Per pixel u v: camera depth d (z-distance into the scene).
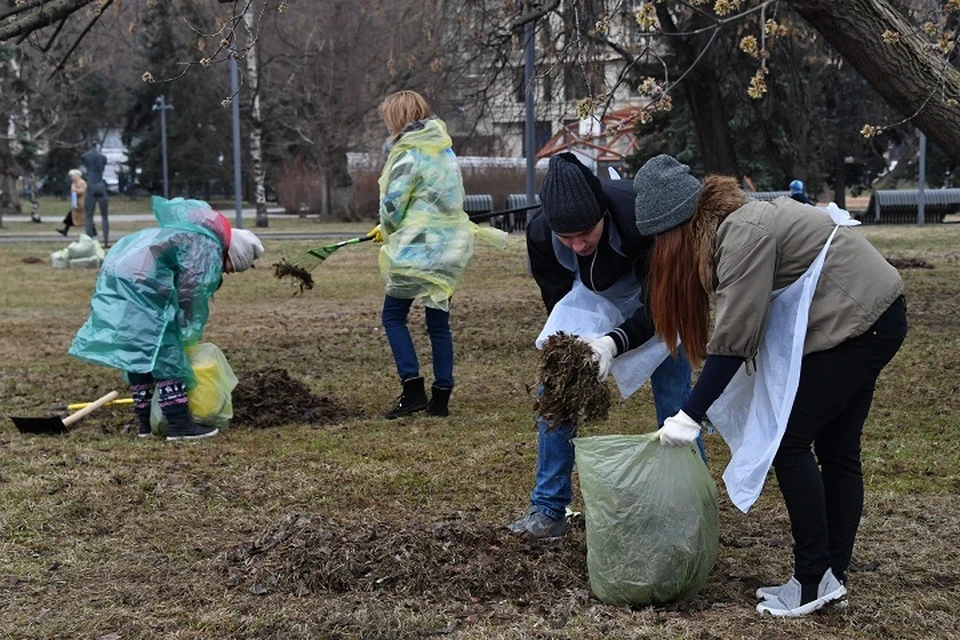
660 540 3.64
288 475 5.50
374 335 10.80
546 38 12.82
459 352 9.72
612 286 4.22
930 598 3.76
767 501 5.00
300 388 7.36
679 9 17.98
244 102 34.56
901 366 8.45
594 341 3.82
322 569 3.89
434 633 3.47
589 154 29.30
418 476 5.46
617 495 3.67
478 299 13.77
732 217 3.46
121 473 5.52
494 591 3.81
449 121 32.28
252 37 8.25
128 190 60.44
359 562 3.93
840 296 3.43
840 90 34.25
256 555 4.11
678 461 3.70
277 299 14.06
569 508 4.76
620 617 3.59
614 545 3.67
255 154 33.72
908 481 5.30
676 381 4.34
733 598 3.81
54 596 3.90
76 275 17.06
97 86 48.12
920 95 7.14
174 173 48.84
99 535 4.62
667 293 3.62
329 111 35.47
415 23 23.17
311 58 34.09
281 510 4.95
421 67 18.62
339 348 10.02
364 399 7.69
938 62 7.13
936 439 6.17
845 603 3.63
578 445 3.78
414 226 6.55
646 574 3.64
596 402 3.75
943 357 8.77
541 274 4.41
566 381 3.74
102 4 8.45
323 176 37.62
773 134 26.77
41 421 6.57
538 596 3.78
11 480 5.40
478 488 5.25
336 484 5.34
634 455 3.68
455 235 6.61
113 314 6.29
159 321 6.31
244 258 6.63
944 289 13.49
